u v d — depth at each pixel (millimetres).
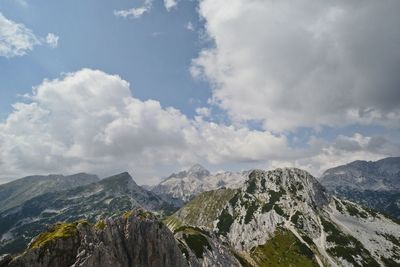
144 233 121375
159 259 119750
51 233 104062
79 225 106250
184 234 194125
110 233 112875
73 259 97750
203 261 174875
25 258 91250
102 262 99938
